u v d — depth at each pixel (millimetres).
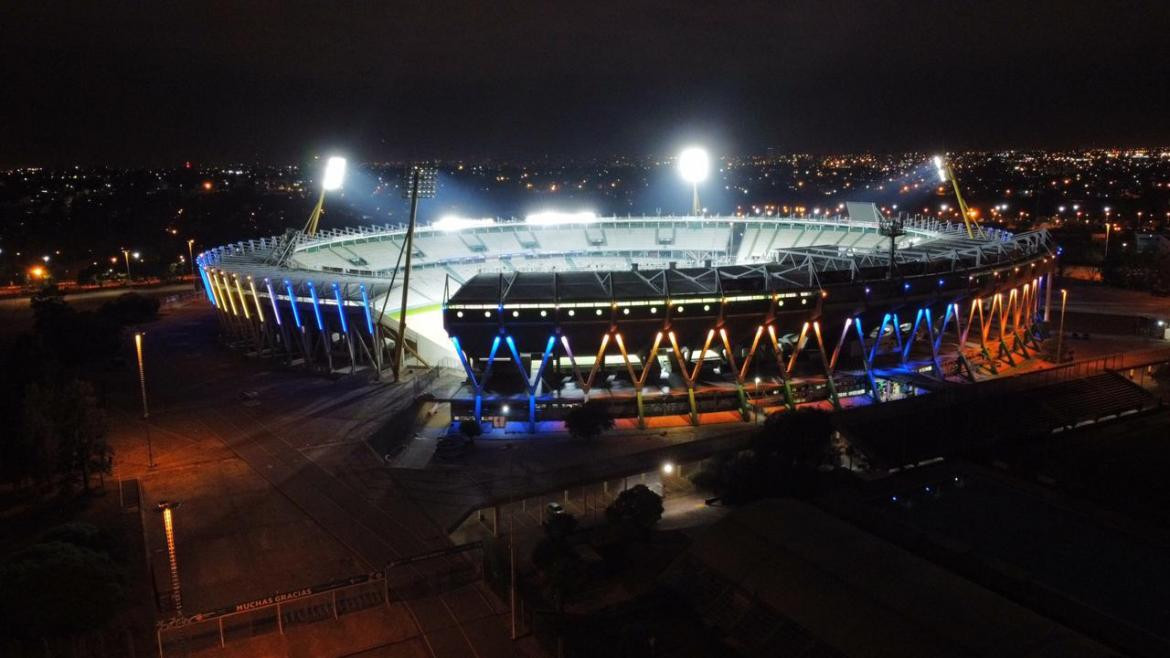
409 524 75562
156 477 87312
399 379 121500
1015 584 61438
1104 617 56906
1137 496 83188
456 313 99688
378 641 57312
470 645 56656
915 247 134625
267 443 97000
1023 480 85562
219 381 125125
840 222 190375
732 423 103250
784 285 105562
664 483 85688
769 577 57469
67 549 56281
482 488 83812
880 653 48844
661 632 57312
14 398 90312
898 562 57000
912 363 118188
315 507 79375
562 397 104062
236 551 70500
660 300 99938
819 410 87875
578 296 100812
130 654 54969
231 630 58562
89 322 144750
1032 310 143375
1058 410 106188
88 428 82562
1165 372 123312
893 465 90125
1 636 52656
